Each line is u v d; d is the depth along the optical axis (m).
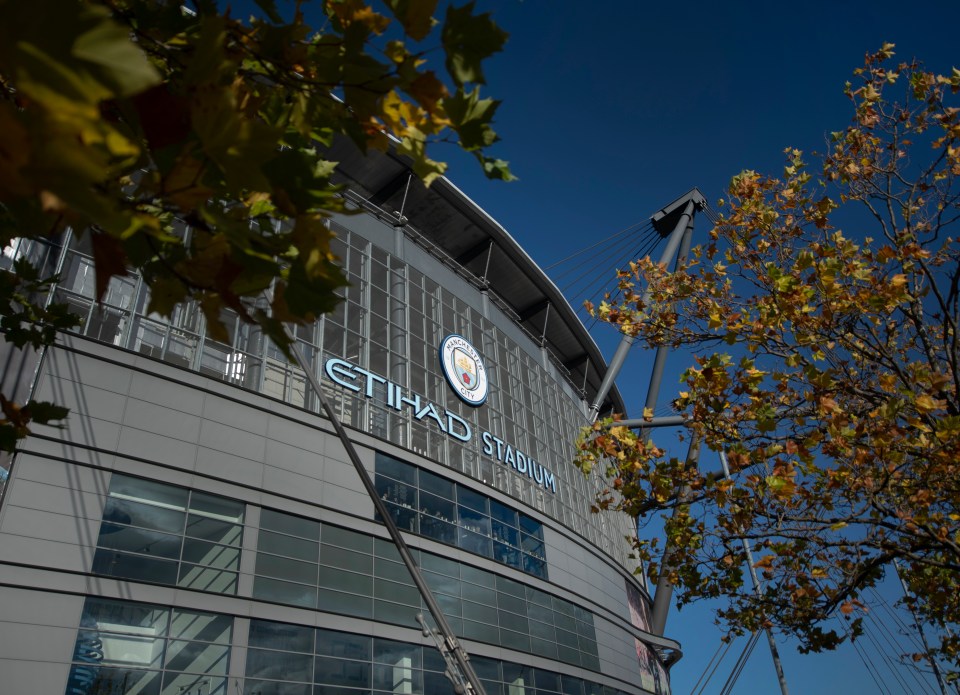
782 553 12.66
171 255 2.56
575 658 38.28
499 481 42.03
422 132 2.77
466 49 2.52
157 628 21.58
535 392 51.31
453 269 47.94
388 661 27.31
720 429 12.38
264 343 30.55
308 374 14.50
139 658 20.86
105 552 21.55
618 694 41.28
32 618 19.39
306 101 2.81
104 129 1.65
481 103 2.64
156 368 25.45
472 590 33.22
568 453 52.19
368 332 37.75
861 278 11.53
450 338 43.31
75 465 22.09
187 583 22.94
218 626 23.03
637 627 49.50
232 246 2.45
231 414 26.92
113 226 1.64
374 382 36.38
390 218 43.91
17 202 2.12
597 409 58.16
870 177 12.81
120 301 26.50
